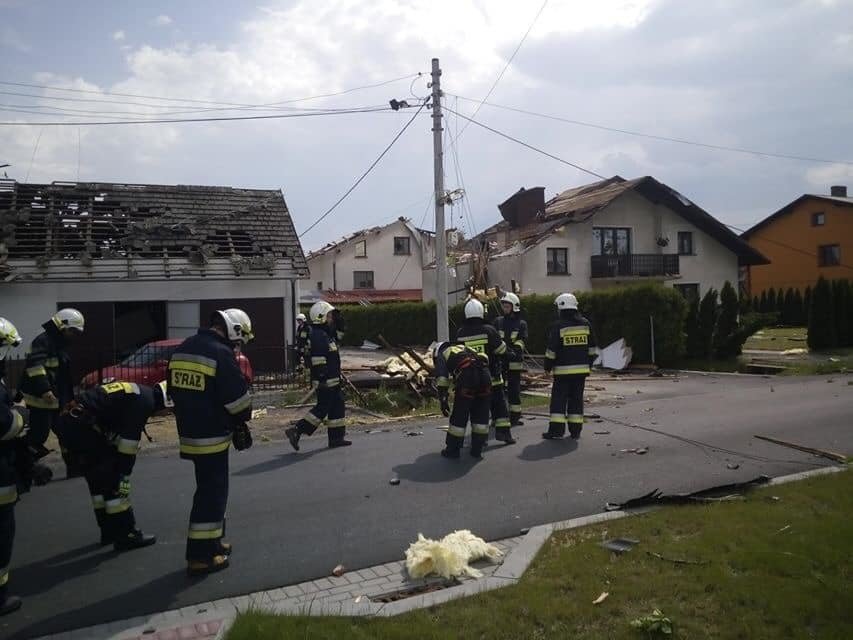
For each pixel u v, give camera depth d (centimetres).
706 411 1052
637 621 354
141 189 2086
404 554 498
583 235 3278
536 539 498
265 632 360
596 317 2134
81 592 444
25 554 520
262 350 1755
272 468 774
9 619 406
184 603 424
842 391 1227
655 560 441
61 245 1789
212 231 1978
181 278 1792
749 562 427
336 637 354
